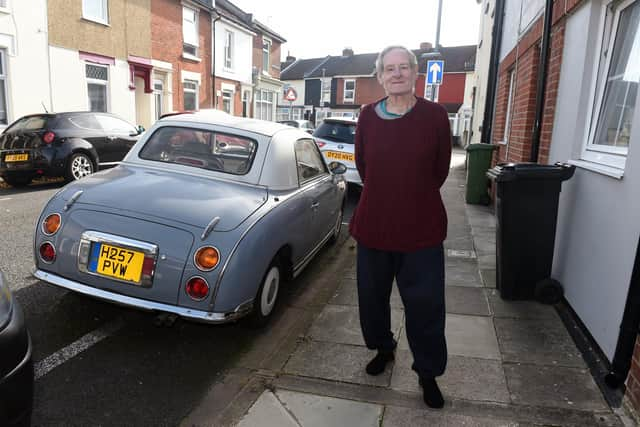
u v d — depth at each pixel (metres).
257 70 24.34
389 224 2.44
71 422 2.43
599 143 3.63
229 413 2.51
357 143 2.59
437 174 2.49
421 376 2.56
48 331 3.35
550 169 3.69
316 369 2.93
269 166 3.76
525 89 6.37
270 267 3.45
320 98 42.81
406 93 2.37
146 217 2.99
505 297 3.98
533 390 2.70
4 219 6.28
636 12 3.22
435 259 2.47
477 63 15.52
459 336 3.34
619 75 3.40
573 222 3.75
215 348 3.25
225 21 20.64
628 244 2.73
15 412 1.81
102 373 2.88
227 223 3.02
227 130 3.97
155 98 16.80
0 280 2.00
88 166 9.30
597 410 2.52
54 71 12.16
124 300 2.91
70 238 3.04
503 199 3.84
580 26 3.93
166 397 2.68
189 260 2.86
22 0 11.14
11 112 11.16
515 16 7.86
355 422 2.42
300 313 3.88
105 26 13.73
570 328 3.45
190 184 3.49
